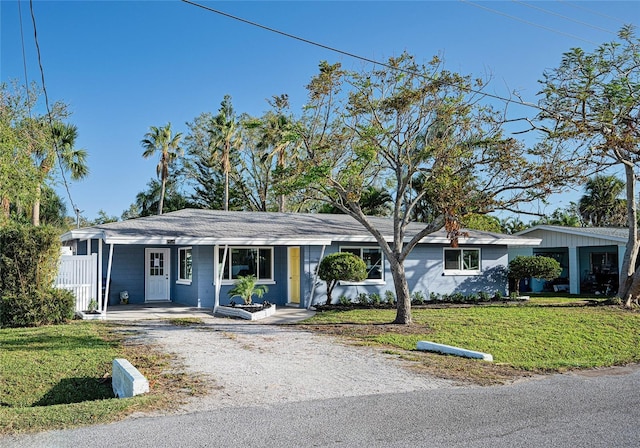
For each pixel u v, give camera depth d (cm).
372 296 2034
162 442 555
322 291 2047
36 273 1458
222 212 2341
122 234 1694
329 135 1507
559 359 1130
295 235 1948
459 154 1362
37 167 2305
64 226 4216
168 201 4491
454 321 1521
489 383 841
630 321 1584
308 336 1290
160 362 968
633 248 1912
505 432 589
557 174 1341
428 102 1449
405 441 559
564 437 573
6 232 1430
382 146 1478
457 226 1369
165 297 2241
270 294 2080
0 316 1407
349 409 677
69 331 1325
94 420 628
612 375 929
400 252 1505
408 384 823
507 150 1344
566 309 1811
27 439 564
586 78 1547
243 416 646
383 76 1444
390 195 3384
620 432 591
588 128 1394
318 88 1455
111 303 2112
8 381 879
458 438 569
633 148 1558
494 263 2352
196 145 4519
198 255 1962
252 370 910
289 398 734
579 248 2980
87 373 930
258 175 4406
